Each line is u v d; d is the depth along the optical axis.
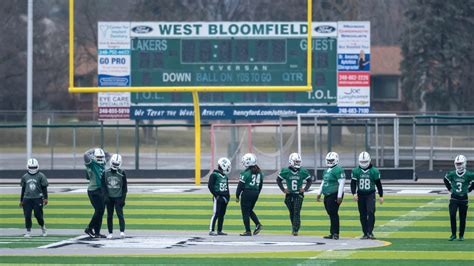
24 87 172.50
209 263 43.94
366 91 104.00
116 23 102.88
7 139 154.75
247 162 56.22
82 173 109.19
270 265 43.28
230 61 102.75
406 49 161.75
